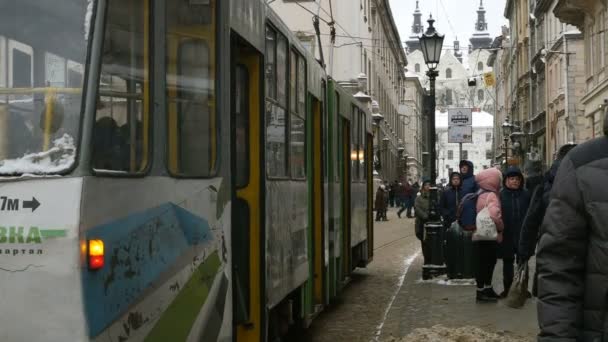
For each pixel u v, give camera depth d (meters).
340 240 13.72
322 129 11.79
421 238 18.11
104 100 4.70
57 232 4.34
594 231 4.03
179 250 5.47
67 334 4.32
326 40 42.28
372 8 56.44
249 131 7.76
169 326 5.29
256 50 7.61
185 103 5.70
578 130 48.00
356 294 15.63
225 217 6.34
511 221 13.50
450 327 11.55
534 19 64.38
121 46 4.91
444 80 175.75
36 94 4.56
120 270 4.68
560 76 51.66
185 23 5.73
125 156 4.88
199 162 5.89
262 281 7.67
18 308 4.34
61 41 4.61
